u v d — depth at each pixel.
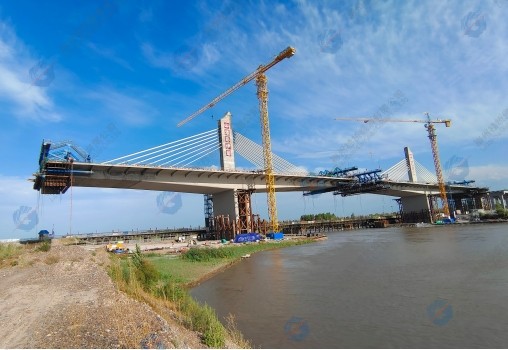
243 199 108.44
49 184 77.44
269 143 112.31
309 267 43.78
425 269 37.09
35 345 12.04
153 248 77.31
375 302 24.42
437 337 17.41
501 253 45.84
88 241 94.19
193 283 33.66
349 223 191.38
